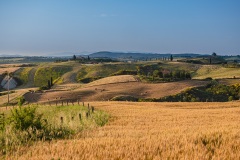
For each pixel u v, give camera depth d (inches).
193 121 1175.6
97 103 2768.2
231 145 462.6
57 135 662.5
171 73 6520.7
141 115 1483.8
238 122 1038.4
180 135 574.6
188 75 6407.5
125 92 4933.6
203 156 394.3
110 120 1224.8
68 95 4877.0
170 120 1237.7
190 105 2522.1
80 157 410.3
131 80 5718.5
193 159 381.7
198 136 528.7
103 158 401.1
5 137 585.3
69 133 690.8
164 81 5590.6
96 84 5698.8
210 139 505.7
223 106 2385.6
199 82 5398.6
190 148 438.9
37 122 675.4
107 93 4884.4
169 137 542.3
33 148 501.0
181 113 1608.0
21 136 601.3
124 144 484.1
